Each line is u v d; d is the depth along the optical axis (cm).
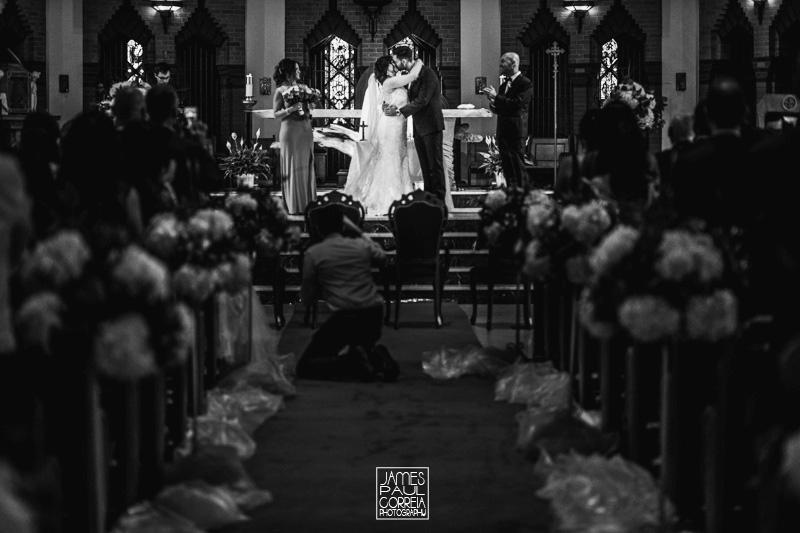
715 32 2131
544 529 463
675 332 411
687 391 459
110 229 391
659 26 2161
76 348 373
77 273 367
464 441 621
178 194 657
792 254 405
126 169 573
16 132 1579
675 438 462
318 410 704
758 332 415
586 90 2178
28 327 364
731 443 422
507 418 680
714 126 516
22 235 390
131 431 464
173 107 667
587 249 571
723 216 503
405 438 629
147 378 489
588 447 568
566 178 707
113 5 2147
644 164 631
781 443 346
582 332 637
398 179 1467
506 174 1434
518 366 779
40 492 320
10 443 343
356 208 1111
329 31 2181
